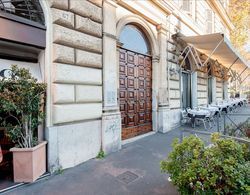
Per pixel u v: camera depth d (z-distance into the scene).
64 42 4.50
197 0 13.07
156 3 8.02
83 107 4.98
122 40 6.93
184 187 2.54
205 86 13.66
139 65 7.75
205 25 14.67
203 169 2.37
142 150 5.91
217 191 2.27
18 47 4.12
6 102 3.49
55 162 4.29
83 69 5.02
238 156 2.57
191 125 10.06
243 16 24.50
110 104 5.80
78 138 4.82
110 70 5.80
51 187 3.69
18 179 3.77
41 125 4.26
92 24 5.24
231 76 18.61
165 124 8.47
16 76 3.76
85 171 4.41
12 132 3.74
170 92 9.17
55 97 4.33
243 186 2.22
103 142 5.48
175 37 9.16
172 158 2.78
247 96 28.28
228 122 8.68
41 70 4.36
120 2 6.42
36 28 4.14
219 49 9.88
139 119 7.73
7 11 3.95
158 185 3.76
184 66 11.12
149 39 8.11
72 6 4.68
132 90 7.36
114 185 3.77
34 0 4.36
